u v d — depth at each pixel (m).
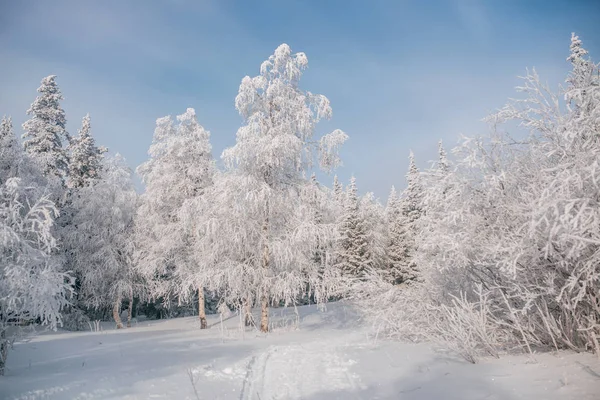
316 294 14.84
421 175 8.16
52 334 17.61
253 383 6.13
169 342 12.31
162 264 20.75
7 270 8.12
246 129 14.22
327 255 15.48
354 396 4.91
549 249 5.65
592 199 5.28
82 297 23.64
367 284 10.34
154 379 6.36
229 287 15.23
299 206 14.82
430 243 7.98
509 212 7.04
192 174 20.05
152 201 19.92
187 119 20.67
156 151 20.52
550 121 6.94
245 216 14.55
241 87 14.73
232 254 15.33
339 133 15.08
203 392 5.59
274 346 10.15
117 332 18.69
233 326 20.12
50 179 21.52
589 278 5.24
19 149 18.39
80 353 10.68
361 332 13.33
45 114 26.41
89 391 5.68
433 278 9.11
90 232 22.98
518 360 5.73
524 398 4.01
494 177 6.93
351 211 31.45
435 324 7.90
